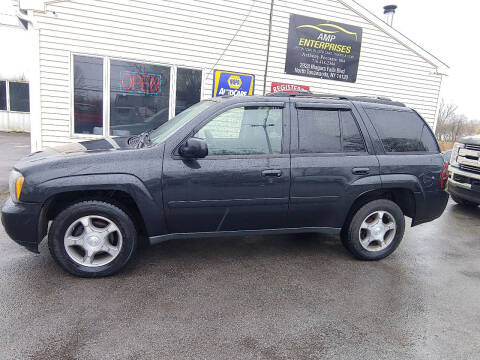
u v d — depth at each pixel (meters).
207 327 2.65
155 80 7.57
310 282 3.46
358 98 4.00
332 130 3.74
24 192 3.05
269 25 8.02
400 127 4.02
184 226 3.46
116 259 3.32
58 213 3.23
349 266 3.89
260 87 8.28
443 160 4.14
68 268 3.24
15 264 3.49
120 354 2.31
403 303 3.17
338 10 8.47
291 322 2.78
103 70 7.20
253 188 3.46
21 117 17.59
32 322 2.59
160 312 2.81
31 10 6.56
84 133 7.37
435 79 9.67
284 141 3.58
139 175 3.19
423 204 4.05
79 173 3.09
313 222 3.81
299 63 8.43
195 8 7.49
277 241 4.53
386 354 2.46
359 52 8.83
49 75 6.93
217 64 7.88
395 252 4.42
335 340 2.59
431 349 2.55
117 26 7.11
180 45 7.56
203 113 3.43
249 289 3.26
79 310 2.77
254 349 2.44
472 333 2.77
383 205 3.96
